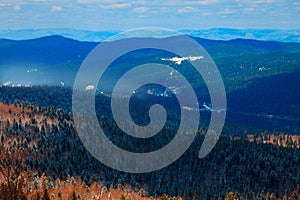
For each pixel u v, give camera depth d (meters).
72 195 189.38
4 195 172.62
